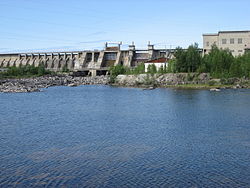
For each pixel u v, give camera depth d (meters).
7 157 39.97
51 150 42.94
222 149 42.50
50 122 63.59
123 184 31.22
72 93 135.75
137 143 46.19
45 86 181.88
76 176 33.38
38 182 31.84
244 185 30.64
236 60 156.62
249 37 181.62
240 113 70.50
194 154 40.47
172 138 48.94
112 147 44.16
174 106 84.50
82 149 43.31
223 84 148.88
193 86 148.50
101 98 111.75
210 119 64.06
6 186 30.91
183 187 30.39
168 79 164.00
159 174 33.69
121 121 64.00
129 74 196.25
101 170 35.03
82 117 69.56
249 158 38.50
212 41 190.25
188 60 164.00
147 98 107.75
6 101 104.12
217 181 31.64
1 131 55.19
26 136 51.25
